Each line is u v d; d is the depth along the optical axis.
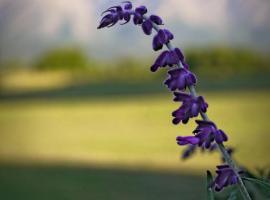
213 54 4.63
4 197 2.86
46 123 4.84
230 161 0.61
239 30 4.65
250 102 4.25
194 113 0.60
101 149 3.97
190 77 0.61
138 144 3.96
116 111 4.77
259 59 4.68
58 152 4.12
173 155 3.61
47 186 3.03
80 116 4.85
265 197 0.75
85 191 2.81
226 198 0.77
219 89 4.52
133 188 2.77
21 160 4.04
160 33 0.62
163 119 4.44
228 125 3.89
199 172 3.12
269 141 3.42
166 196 2.55
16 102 5.30
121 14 0.62
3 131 4.85
